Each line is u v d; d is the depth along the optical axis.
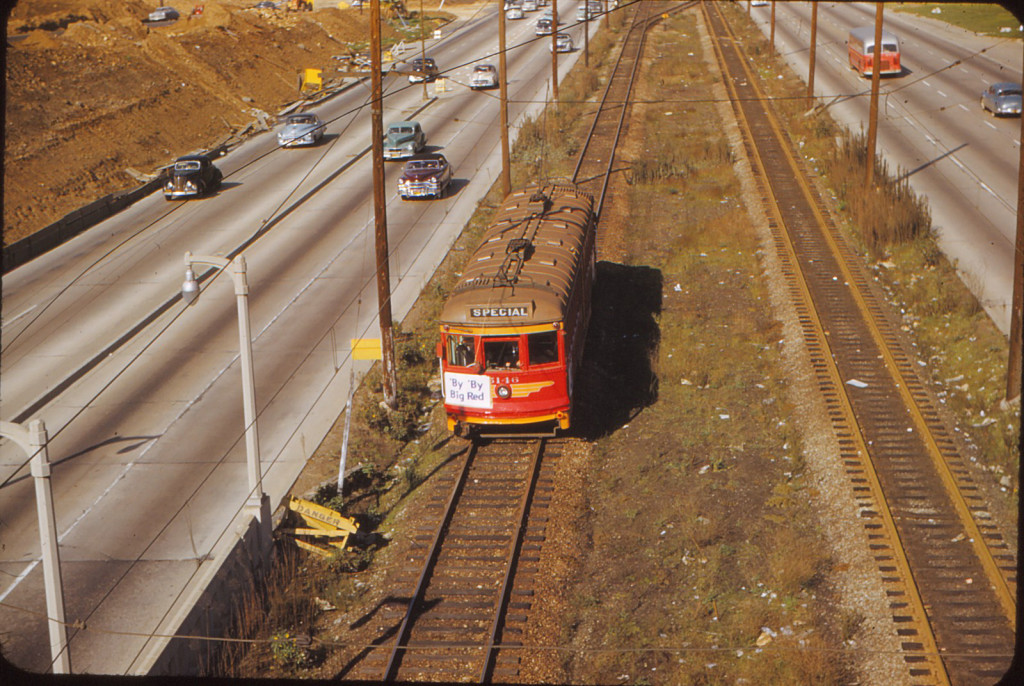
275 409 21.91
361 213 37.81
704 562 15.18
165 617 14.23
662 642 13.35
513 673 12.73
